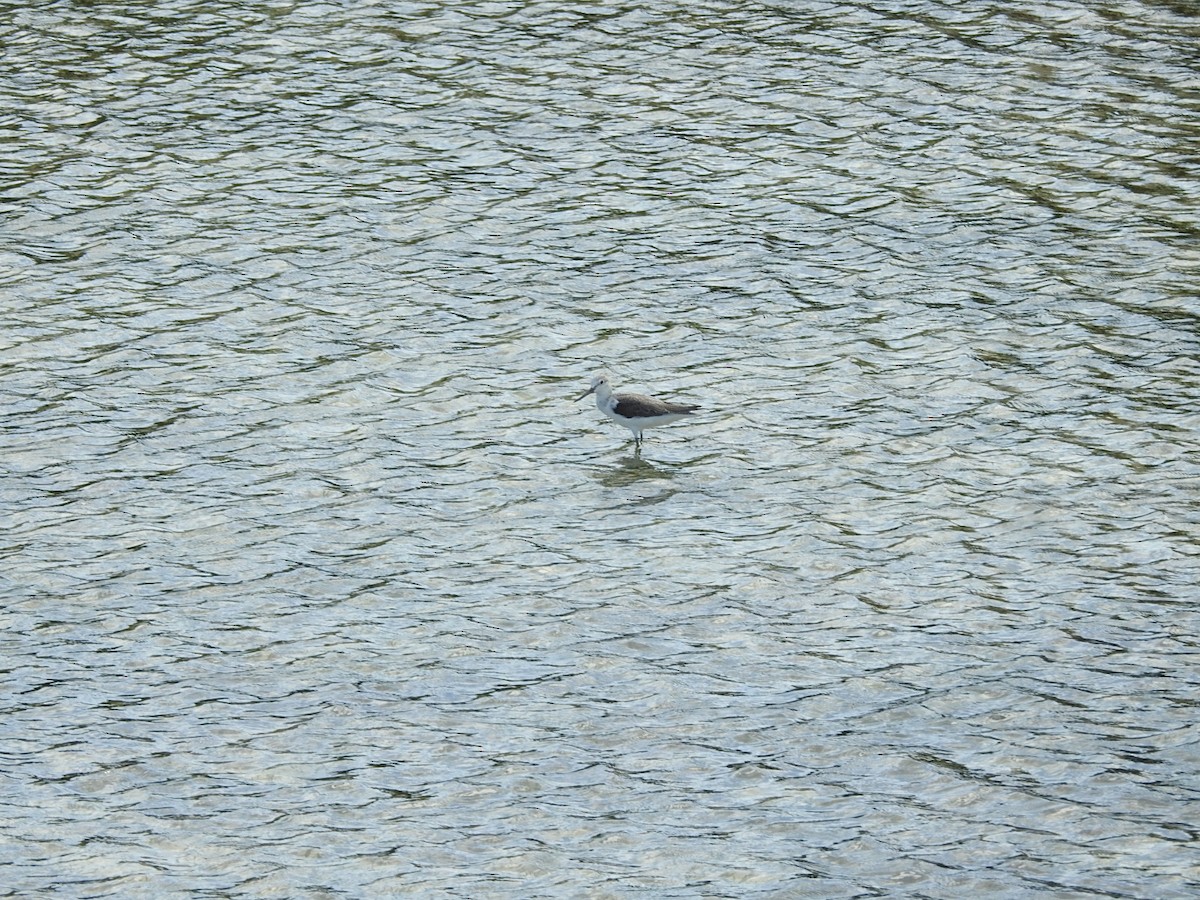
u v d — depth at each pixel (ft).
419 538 98.02
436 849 72.95
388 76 162.30
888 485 102.83
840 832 73.72
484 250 133.18
